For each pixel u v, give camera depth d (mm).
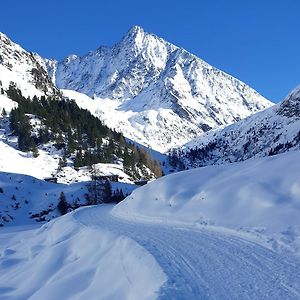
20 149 142875
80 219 33406
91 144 160750
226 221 22328
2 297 18750
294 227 17734
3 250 32000
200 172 34656
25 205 97625
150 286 12398
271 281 11703
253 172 27531
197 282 11977
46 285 17547
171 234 21016
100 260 18703
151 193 35406
